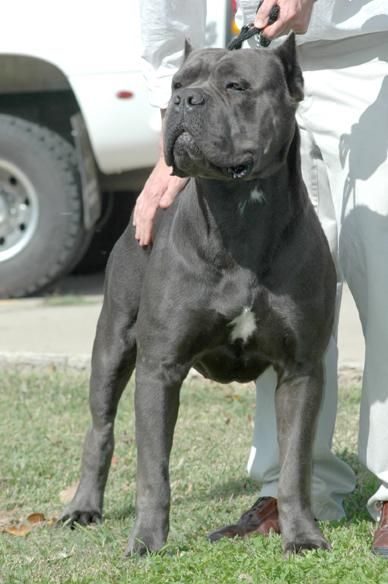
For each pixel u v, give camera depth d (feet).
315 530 25.58
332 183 28.09
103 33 54.29
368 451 27.04
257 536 26.11
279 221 25.30
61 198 59.47
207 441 37.45
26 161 59.16
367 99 27.04
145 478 25.59
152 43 28.89
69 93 61.00
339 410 40.70
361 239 26.76
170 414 25.98
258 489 32.42
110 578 24.09
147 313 25.90
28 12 54.80
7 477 33.76
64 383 45.16
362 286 27.35
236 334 25.96
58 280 60.85
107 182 59.62
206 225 25.29
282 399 26.14
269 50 25.02
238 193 25.04
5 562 26.23
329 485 28.84
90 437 30.35
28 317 56.08
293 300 25.45
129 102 54.44
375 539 25.73
